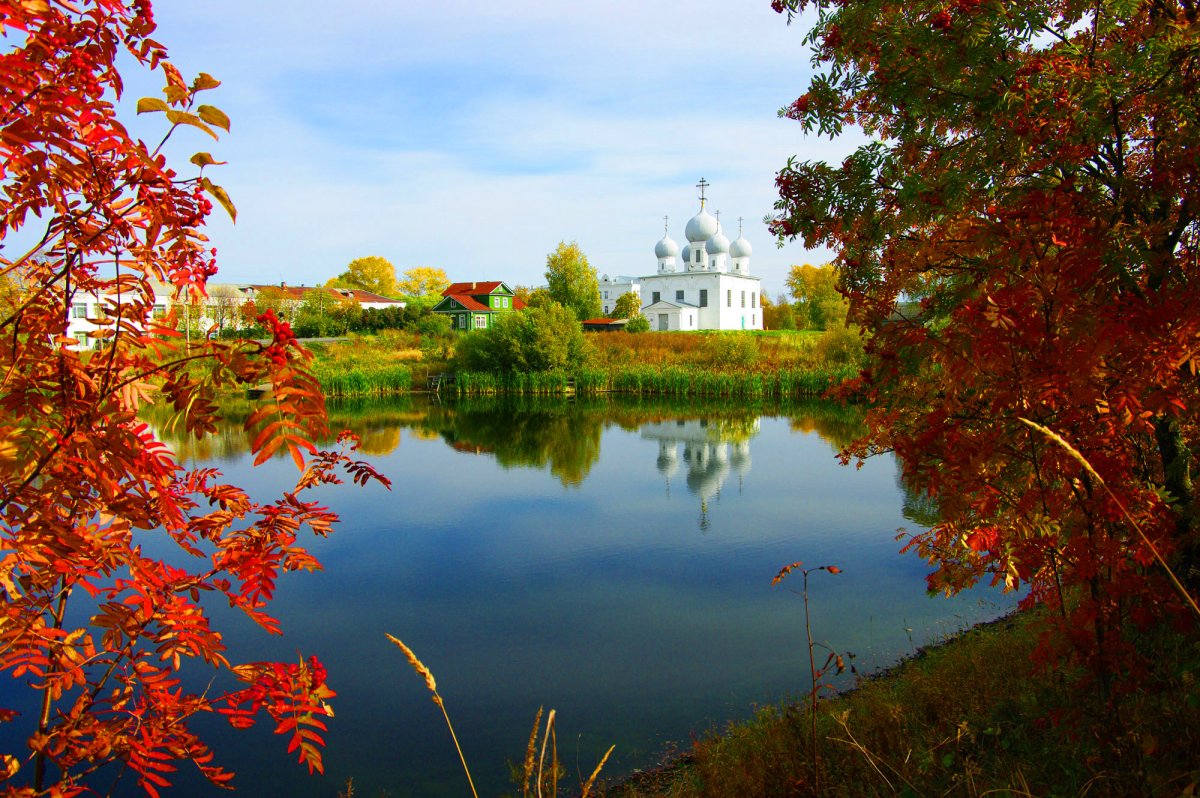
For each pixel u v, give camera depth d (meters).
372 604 10.59
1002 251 3.79
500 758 6.65
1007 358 3.51
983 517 4.01
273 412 2.23
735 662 8.44
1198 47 4.22
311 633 9.55
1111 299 3.53
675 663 8.48
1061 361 3.34
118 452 2.22
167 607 2.62
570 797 5.98
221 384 2.31
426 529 14.73
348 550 13.31
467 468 21.38
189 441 24.88
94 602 9.38
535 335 45.84
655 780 6.08
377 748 6.84
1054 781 3.72
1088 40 5.11
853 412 34.38
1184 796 2.70
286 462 21.78
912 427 5.35
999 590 9.93
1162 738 3.48
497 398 42.50
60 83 2.06
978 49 4.61
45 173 2.08
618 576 11.73
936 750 4.54
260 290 64.31
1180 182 4.16
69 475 2.27
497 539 13.98
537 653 8.88
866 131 6.49
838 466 21.00
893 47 5.11
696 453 23.69
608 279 118.31
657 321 82.88
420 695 7.85
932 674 6.29
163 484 2.45
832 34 5.43
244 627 9.70
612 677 8.19
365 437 27.58
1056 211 3.66
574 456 23.30
